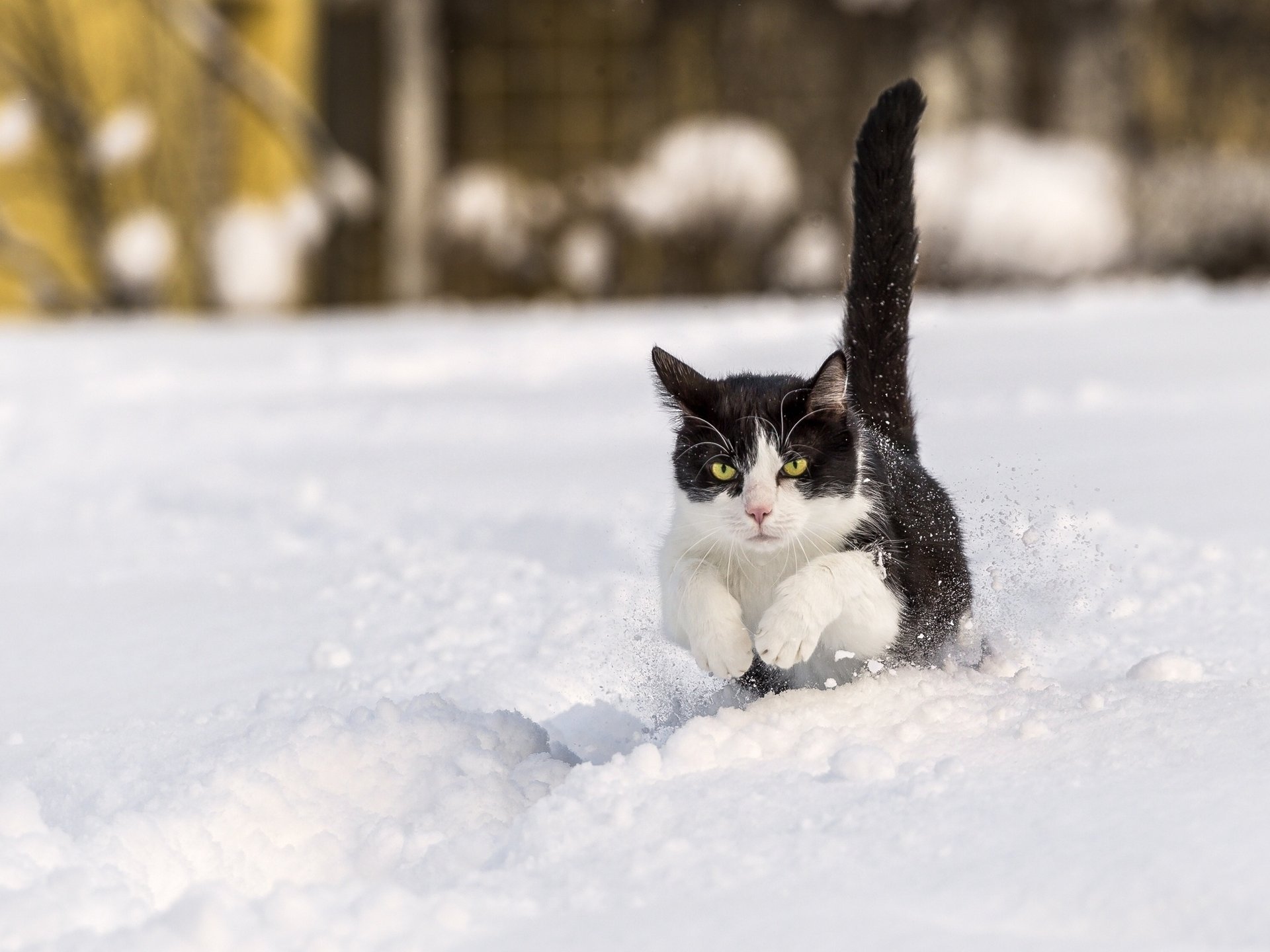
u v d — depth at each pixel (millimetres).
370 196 30578
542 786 4859
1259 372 13508
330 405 15344
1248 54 29344
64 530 10164
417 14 30047
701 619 5203
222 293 29312
